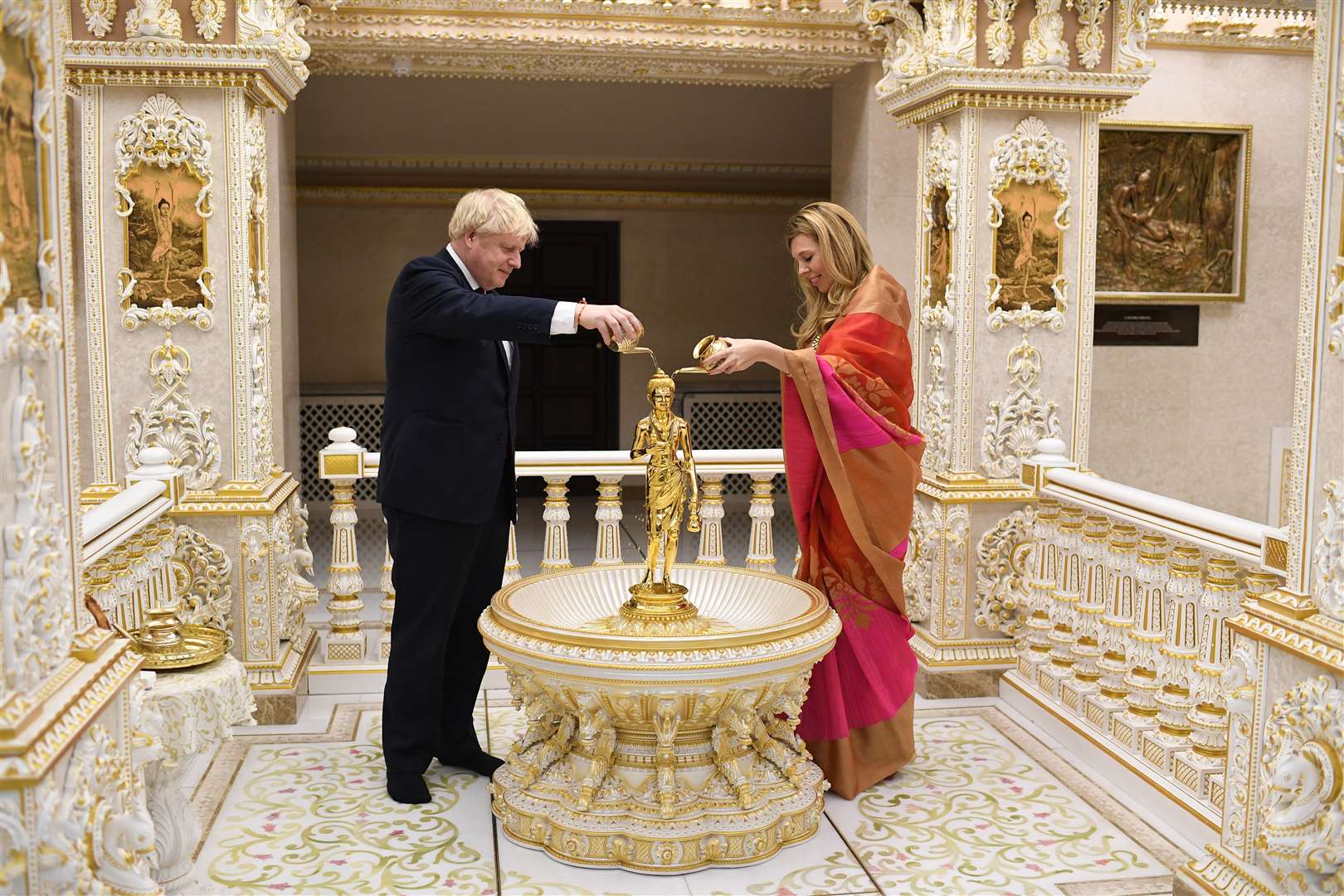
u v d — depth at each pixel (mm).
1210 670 3111
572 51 5422
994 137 4211
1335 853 2166
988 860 2918
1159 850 2979
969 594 4309
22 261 1729
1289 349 6328
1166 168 6082
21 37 1708
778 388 10117
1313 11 5984
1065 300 4332
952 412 4367
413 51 5371
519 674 2943
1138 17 4234
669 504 2951
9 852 1686
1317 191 2262
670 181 9859
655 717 2758
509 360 3297
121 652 2057
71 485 1943
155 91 3768
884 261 5828
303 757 3641
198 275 3850
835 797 3320
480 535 3248
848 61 5676
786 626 2777
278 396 5195
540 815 2943
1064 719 3746
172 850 2623
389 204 9625
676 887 2760
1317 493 2297
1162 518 3223
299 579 4449
